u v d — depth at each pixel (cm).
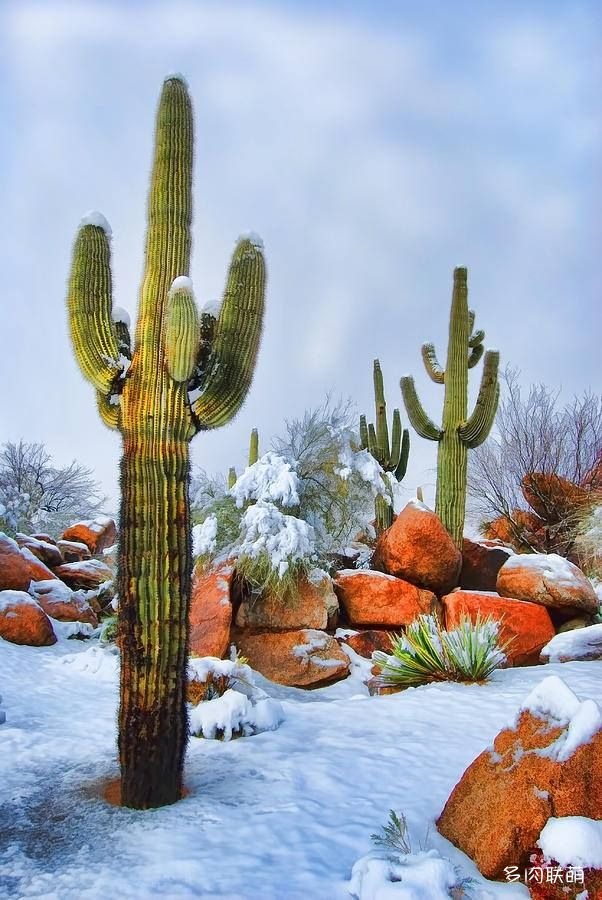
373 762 492
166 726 434
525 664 927
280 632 916
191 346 429
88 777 495
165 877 339
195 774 487
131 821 408
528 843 333
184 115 489
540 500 1580
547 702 378
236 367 465
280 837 376
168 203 471
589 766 341
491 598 969
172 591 440
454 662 754
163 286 460
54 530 2231
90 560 1512
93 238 473
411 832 379
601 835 318
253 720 588
